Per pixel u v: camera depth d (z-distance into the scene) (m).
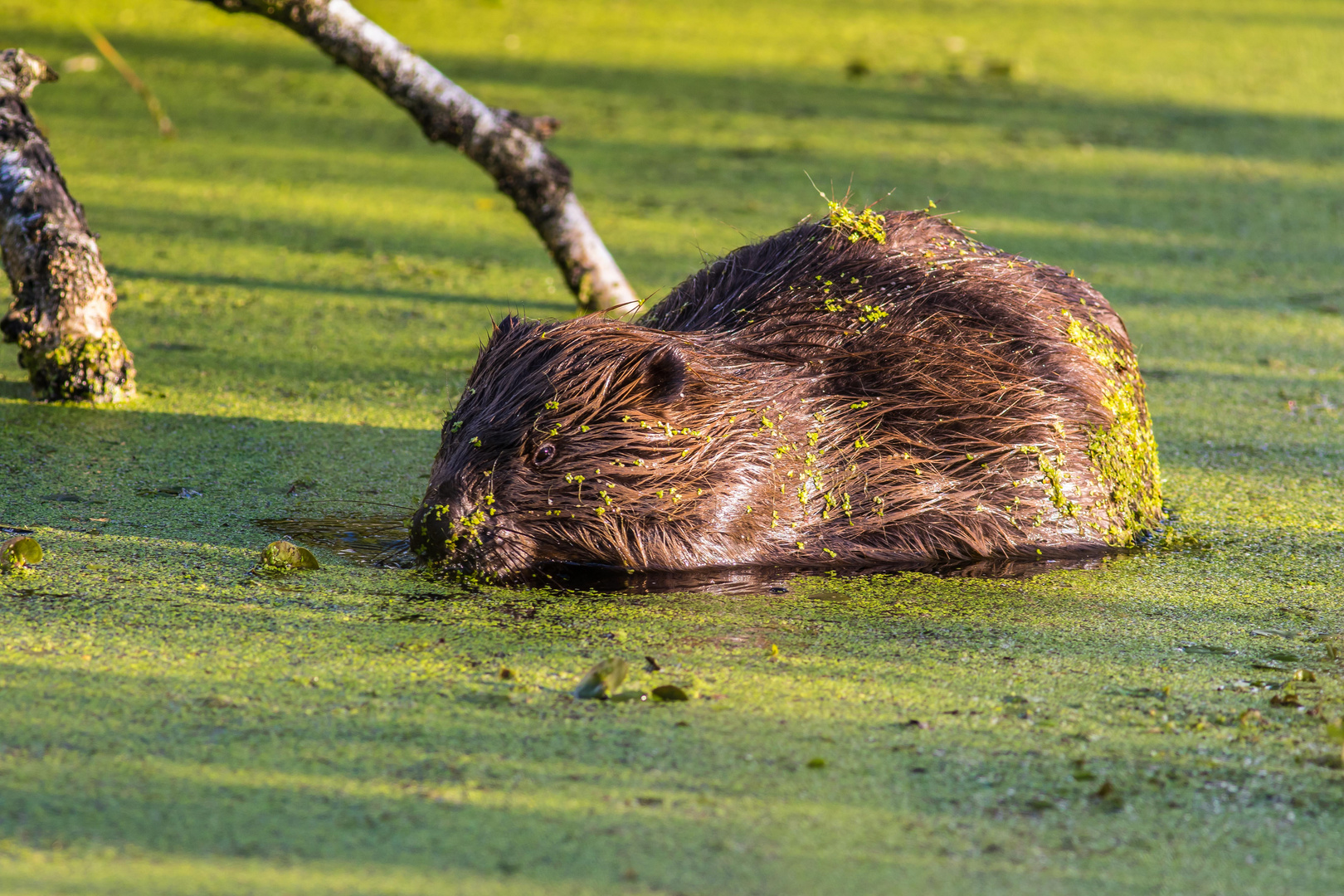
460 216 18.94
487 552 8.15
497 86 25.48
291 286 15.49
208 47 27.55
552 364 8.26
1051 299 9.38
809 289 9.21
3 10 28.61
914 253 9.48
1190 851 5.43
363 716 6.34
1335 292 17.00
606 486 8.18
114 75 25.09
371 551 8.66
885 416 8.85
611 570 8.48
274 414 11.41
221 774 5.72
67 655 6.88
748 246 9.98
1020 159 22.89
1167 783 5.98
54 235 11.33
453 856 5.16
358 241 17.48
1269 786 5.99
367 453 10.59
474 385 8.48
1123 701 6.86
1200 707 6.81
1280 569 8.96
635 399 8.23
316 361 12.98
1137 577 8.77
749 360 8.76
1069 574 8.79
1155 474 9.88
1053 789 5.90
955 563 8.89
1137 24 36.03
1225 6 39.16
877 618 7.94
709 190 20.02
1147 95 28.31
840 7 36.03
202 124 22.64
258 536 8.83
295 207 18.81
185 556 8.41
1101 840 5.50
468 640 7.35
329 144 22.22
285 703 6.45
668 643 7.44
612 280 13.79
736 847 5.31
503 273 16.42
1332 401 12.97
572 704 6.58
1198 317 15.77
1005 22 35.31
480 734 6.21
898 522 8.84
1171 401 12.88
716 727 6.39
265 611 7.61
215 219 18.02
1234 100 28.20
